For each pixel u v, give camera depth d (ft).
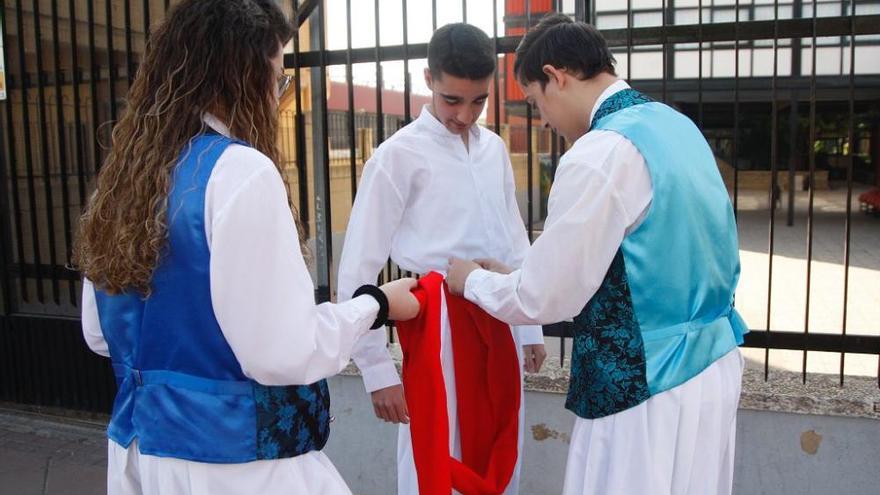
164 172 4.20
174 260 4.19
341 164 28.17
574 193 5.01
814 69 8.39
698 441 5.26
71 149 15.35
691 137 5.44
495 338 7.03
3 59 12.57
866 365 14.05
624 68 28.37
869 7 23.70
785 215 49.08
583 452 5.41
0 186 13.03
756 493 8.50
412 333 5.84
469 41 6.55
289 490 4.44
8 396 13.29
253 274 4.04
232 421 4.26
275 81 4.63
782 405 8.27
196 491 4.25
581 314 5.41
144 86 4.51
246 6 4.45
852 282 24.16
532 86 5.92
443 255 7.02
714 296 5.34
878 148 55.98
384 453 9.78
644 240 5.06
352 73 9.81
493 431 7.12
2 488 10.66
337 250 22.17
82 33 15.20
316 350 4.25
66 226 12.62
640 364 5.09
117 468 4.68
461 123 6.94
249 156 4.17
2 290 13.15
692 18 24.63
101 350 5.11
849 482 8.23
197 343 4.25
